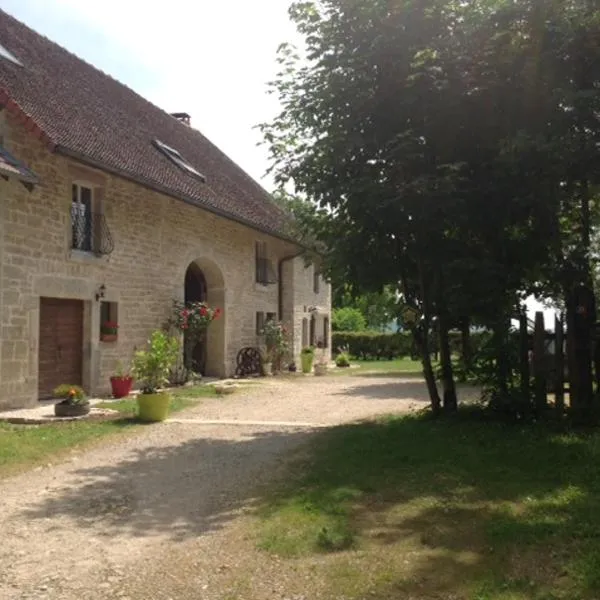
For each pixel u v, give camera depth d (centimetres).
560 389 827
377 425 908
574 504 489
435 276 853
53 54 1530
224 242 1812
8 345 1067
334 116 850
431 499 520
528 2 754
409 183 761
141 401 998
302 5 841
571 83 766
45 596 364
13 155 1070
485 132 814
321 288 2688
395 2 788
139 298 1421
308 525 465
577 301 824
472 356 852
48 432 884
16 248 1084
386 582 362
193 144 2030
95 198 1295
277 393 1443
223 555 421
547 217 791
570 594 335
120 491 594
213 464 703
